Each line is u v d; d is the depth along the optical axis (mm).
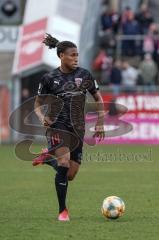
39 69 69625
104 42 80812
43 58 69250
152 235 23703
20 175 45125
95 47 83062
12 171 47625
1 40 74375
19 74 69625
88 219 27031
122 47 80375
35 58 69625
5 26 74500
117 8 88312
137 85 74375
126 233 24031
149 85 74188
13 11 76688
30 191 36438
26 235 23703
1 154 59594
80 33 72812
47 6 73312
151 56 77438
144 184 39656
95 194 35125
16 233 24109
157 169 48750
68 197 33938
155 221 26547
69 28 71875
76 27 72562
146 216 27781
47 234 23875
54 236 23516
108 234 23828
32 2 74562
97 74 77750
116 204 26812
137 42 80062
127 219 27000
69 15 73688
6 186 38781
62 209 26656
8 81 69875
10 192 36000
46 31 70625
